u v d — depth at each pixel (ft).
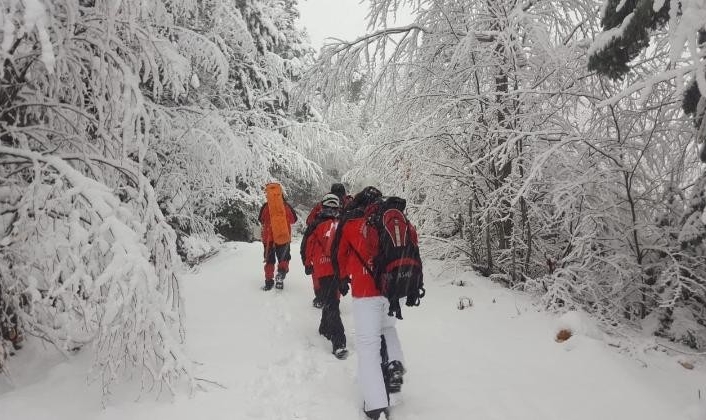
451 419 11.25
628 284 19.11
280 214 23.32
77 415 10.65
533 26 20.54
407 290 11.15
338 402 12.22
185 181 32.76
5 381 12.30
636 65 21.76
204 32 31.91
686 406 11.30
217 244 40.42
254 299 21.75
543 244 24.09
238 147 31.14
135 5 13.44
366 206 12.41
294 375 13.73
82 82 13.84
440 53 25.48
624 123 21.49
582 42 21.38
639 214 21.26
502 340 15.93
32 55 12.07
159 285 12.33
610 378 12.64
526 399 12.01
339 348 15.30
